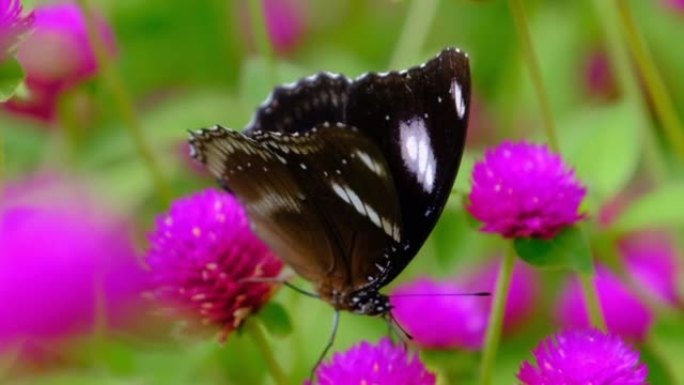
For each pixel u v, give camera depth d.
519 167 0.73
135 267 0.71
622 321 0.79
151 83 0.92
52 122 0.83
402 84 0.72
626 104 0.82
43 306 0.67
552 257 0.73
